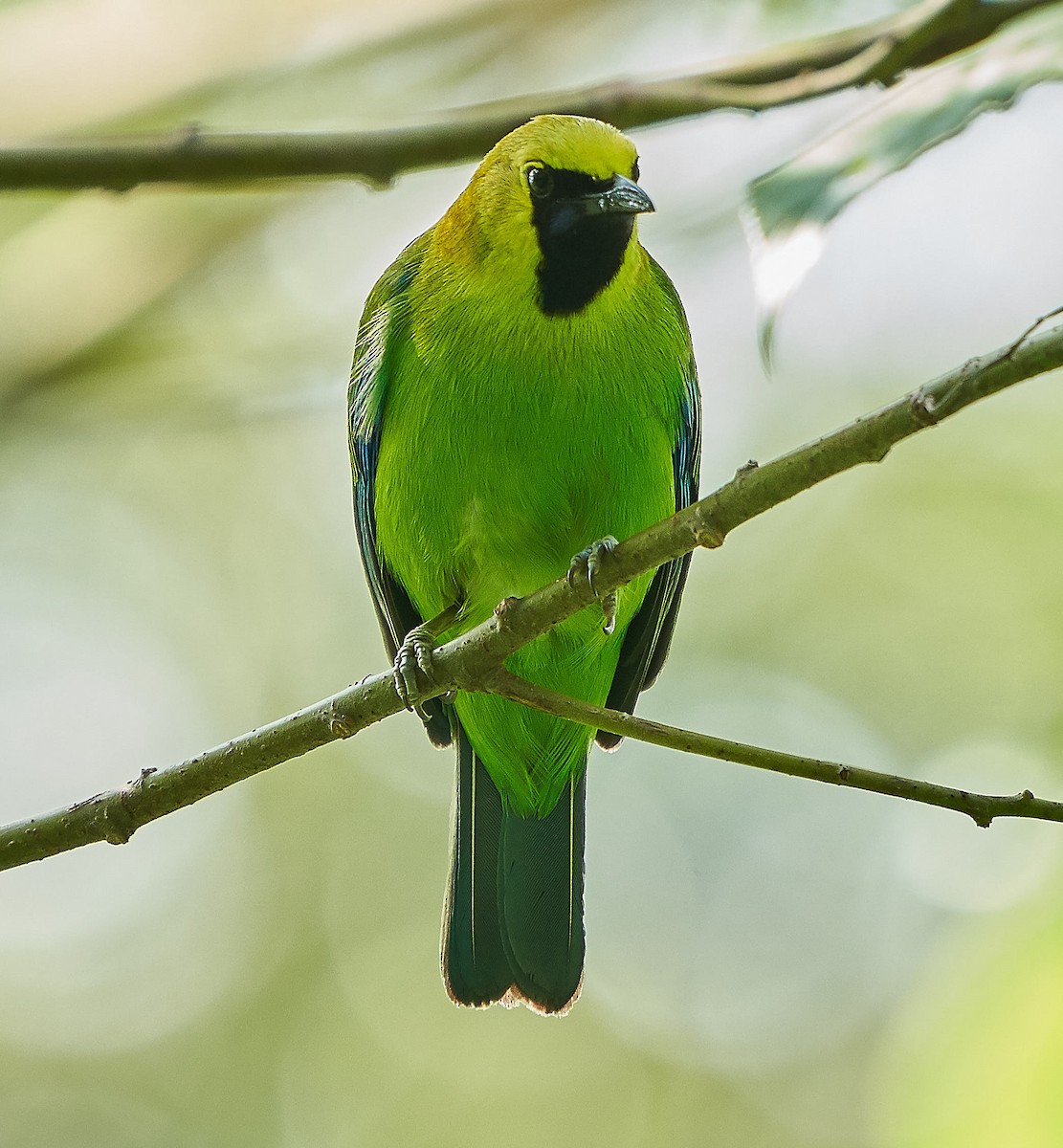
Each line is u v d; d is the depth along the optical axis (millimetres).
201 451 15914
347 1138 14086
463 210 8188
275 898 15078
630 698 9094
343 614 15484
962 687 13195
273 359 12609
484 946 8719
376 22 11570
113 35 11422
